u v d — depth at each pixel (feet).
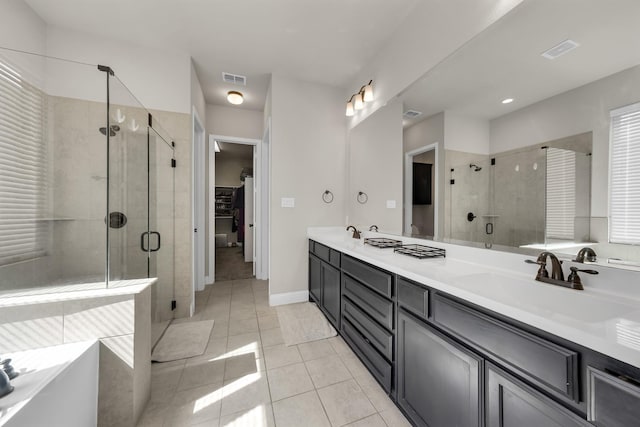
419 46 5.67
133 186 5.37
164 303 7.32
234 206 21.31
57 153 4.98
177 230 7.73
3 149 4.76
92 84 5.17
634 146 2.64
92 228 4.53
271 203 8.82
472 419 2.78
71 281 4.31
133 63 7.25
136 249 5.41
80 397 3.25
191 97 7.93
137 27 6.61
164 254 7.33
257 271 12.04
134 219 5.35
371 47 7.27
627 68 2.67
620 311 2.48
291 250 9.09
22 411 2.35
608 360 1.78
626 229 2.72
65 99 5.23
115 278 4.51
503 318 2.54
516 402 2.35
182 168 7.79
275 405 4.32
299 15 6.07
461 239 4.89
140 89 7.32
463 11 4.49
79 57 6.77
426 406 3.51
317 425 3.91
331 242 7.16
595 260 2.98
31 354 3.23
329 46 7.25
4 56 4.90
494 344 2.57
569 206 3.24
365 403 4.37
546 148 3.45
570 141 3.18
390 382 4.26
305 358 5.71
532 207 3.68
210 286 10.93
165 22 6.40
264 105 11.32
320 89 9.38
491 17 3.95
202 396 4.52
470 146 4.61
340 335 6.66
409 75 6.04
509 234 4.02
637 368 1.63
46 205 4.85
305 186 9.23
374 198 7.92
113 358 3.71
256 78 9.09
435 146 5.44
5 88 4.87
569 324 2.03
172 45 7.33
